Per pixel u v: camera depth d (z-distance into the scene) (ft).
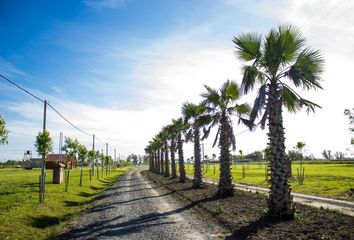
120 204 65.00
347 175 133.69
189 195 75.36
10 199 59.52
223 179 71.10
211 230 36.99
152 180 155.02
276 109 43.01
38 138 59.06
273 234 32.32
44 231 39.11
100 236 36.14
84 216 50.75
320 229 33.12
